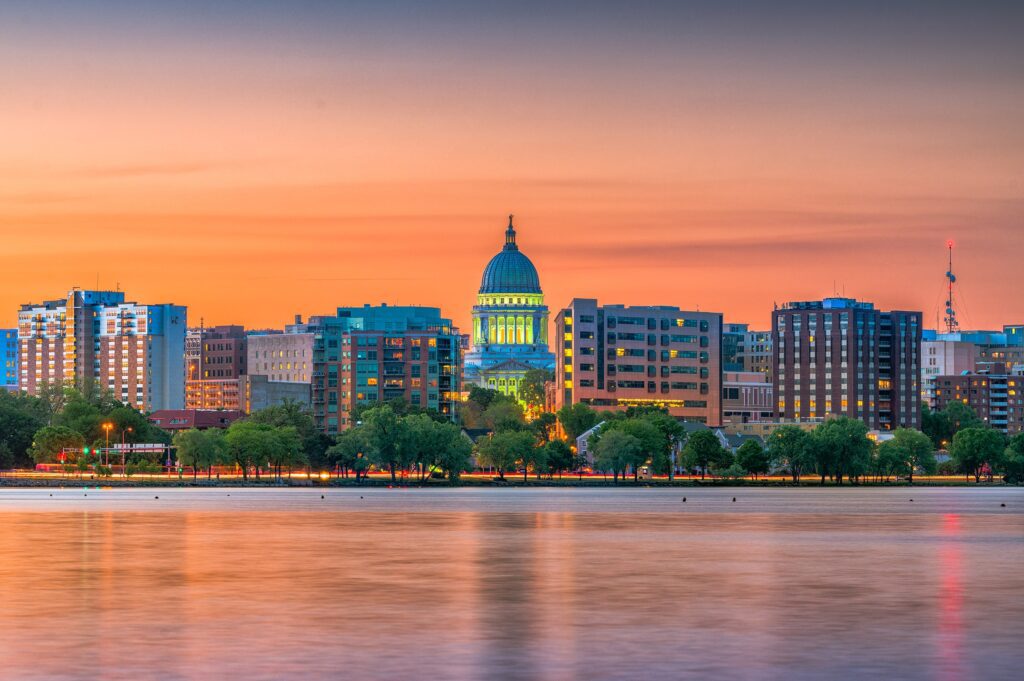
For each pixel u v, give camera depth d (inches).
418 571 6993.1
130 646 4726.9
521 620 5285.4
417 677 4215.1
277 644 4766.2
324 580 6574.8
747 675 4247.0
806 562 7539.4
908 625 5172.2
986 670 4325.8
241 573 6879.9
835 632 5012.3
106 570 7012.8
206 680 4180.6
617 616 5388.8
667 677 4215.1
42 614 5428.2
